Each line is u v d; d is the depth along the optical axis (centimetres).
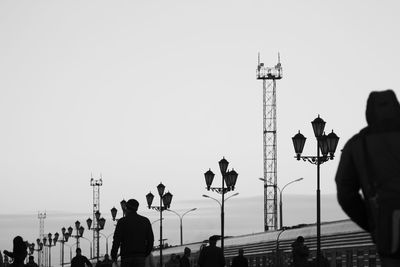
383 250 530
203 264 2570
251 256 5128
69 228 8188
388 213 532
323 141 3080
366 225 581
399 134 557
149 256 1792
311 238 4125
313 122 3081
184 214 7119
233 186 4119
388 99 579
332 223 3934
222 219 4100
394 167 544
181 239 7131
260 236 5038
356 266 3525
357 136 576
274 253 4669
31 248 12075
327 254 3888
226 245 5684
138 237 1633
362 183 561
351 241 3603
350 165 573
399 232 523
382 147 554
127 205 1659
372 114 580
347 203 575
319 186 3048
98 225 6494
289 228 4628
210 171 4134
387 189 538
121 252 1653
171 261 4175
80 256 3155
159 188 5131
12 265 1944
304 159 3108
